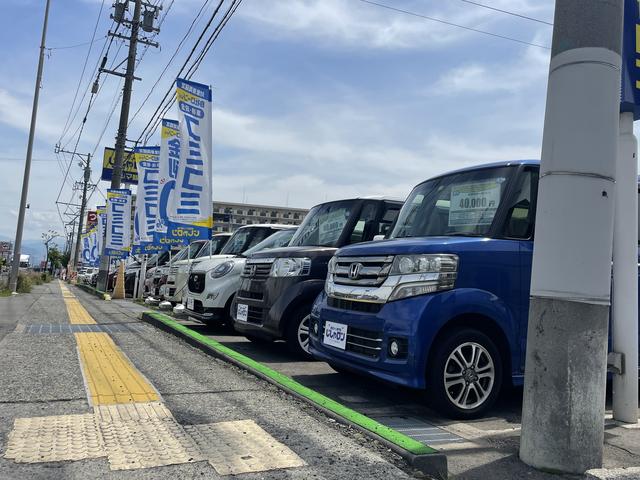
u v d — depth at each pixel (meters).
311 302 6.49
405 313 4.25
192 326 9.40
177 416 3.83
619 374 4.32
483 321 4.52
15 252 21.53
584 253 3.11
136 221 17.28
